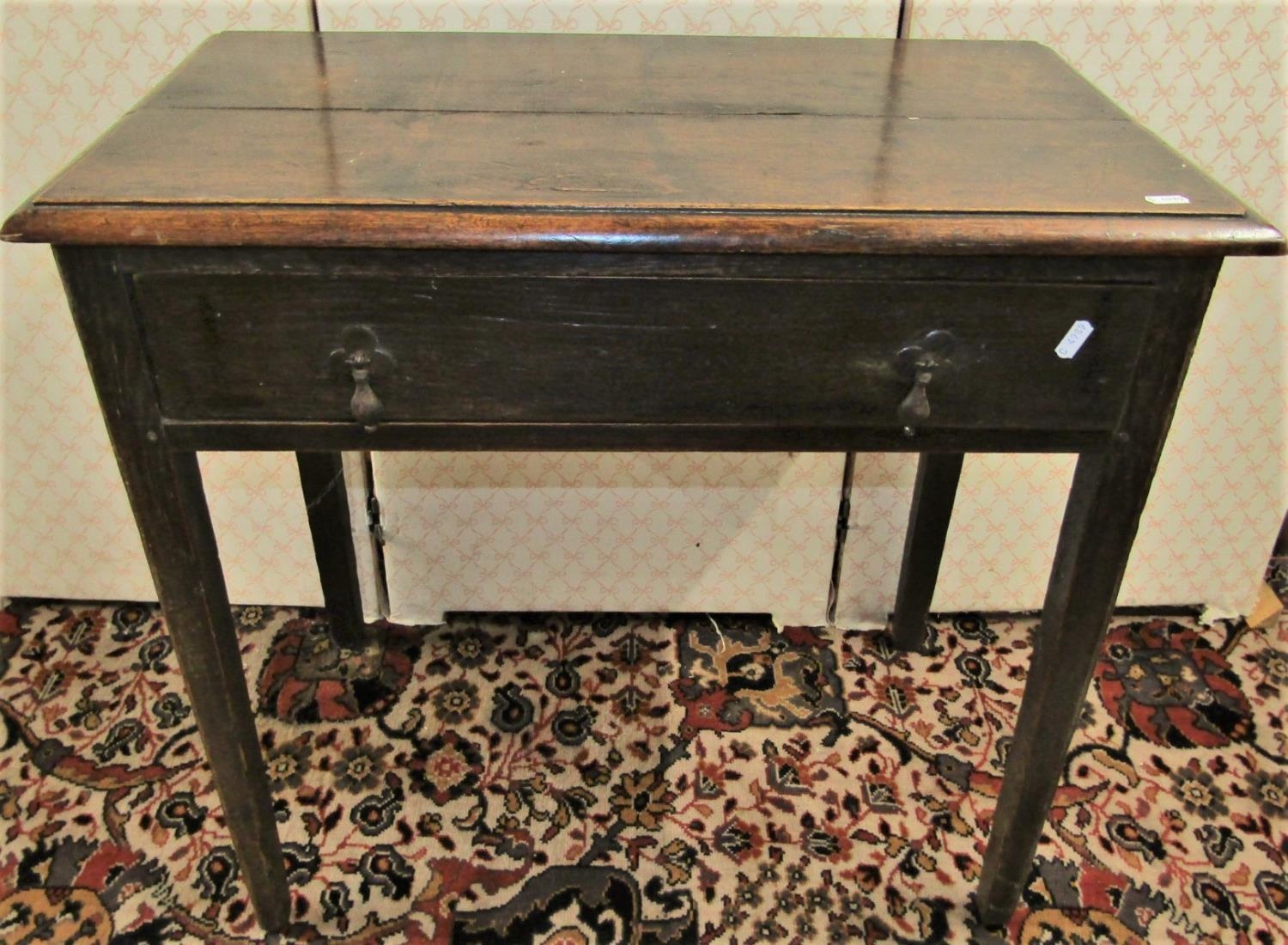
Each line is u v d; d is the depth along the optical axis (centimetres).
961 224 68
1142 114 117
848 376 75
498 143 80
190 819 115
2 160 117
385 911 106
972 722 130
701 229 68
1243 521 139
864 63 103
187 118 83
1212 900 108
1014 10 113
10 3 109
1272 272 121
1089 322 73
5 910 105
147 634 141
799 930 105
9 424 132
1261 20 110
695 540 139
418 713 130
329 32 109
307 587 144
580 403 76
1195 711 132
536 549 140
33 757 122
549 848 113
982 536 140
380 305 71
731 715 131
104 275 69
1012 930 105
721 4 114
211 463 132
